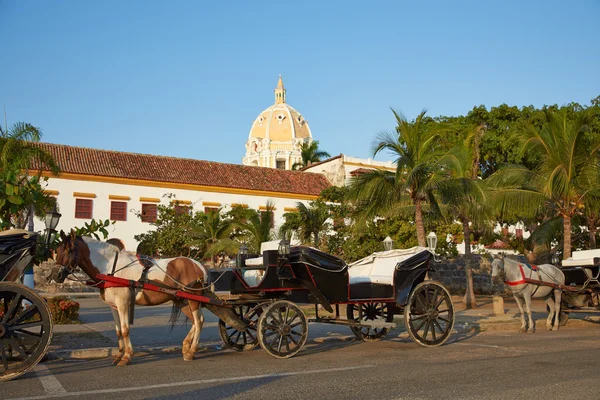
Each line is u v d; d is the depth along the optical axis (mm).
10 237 8633
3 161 21359
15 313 8578
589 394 7098
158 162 44156
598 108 31625
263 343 10266
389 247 23250
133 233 40219
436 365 9406
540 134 21047
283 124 104375
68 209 38281
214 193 43625
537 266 15609
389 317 12977
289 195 46281
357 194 20234
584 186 20609
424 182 19359
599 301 16141
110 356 10953
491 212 23922
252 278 11531
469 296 24219
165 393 7285
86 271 9742
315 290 10852
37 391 7453
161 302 10281
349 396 7062
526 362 9625
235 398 6980
